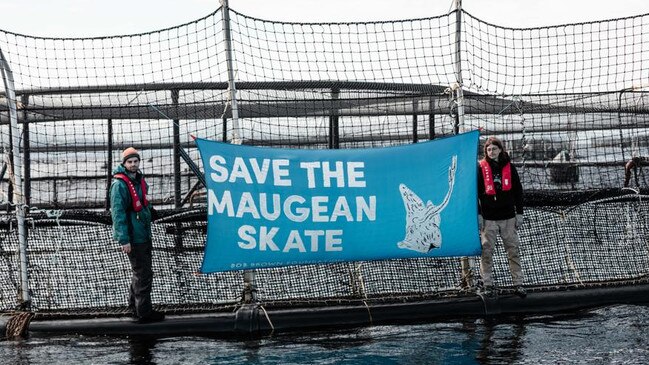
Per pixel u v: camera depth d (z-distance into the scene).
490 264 8.69
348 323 8.23
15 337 7.93
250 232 8.10
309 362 6.80
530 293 8.66
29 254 9.00
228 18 8.12
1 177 11.42
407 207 8.38
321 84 10.36
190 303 8.57
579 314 8.43
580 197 9.48
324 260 8.27
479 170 8.66
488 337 7.50
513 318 8.32
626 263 9.55
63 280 9.02
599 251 9.59
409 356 6.91
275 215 8.16
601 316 8.26
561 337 7.43
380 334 7.77
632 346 7.04
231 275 9.05
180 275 9.09
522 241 9.73
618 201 9.55
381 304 8.41
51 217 8.87
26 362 6.94
